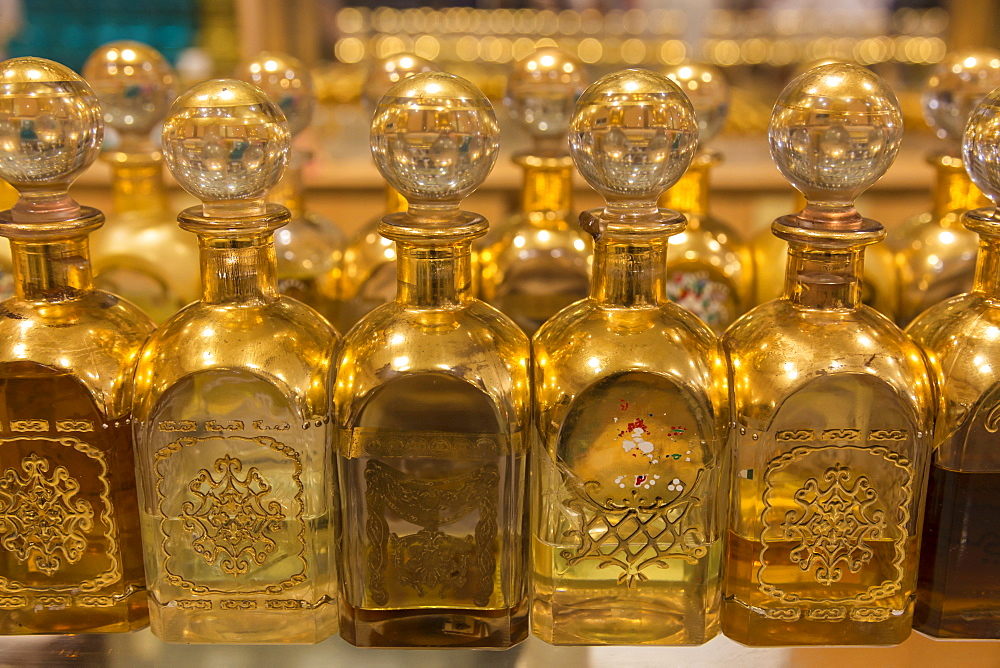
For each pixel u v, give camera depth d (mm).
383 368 428
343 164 1307
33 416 448
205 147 417
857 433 440
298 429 440
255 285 452
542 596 467
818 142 418
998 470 449
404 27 1741
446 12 1742
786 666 457
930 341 466
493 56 1737
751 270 658
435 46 1738
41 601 472
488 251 612
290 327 450
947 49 1696
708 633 467
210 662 458
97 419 448
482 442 436
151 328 486
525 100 596
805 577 458
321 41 1741
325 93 1572
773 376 436
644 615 463
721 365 450
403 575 454
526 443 447
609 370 431
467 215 449
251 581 460
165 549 458
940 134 642
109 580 470
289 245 602
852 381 432
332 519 460
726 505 460
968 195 630
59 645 470
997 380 437
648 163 416
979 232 456
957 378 445
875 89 420
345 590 463
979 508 453
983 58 606
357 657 461
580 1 1739
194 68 1627
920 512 455
